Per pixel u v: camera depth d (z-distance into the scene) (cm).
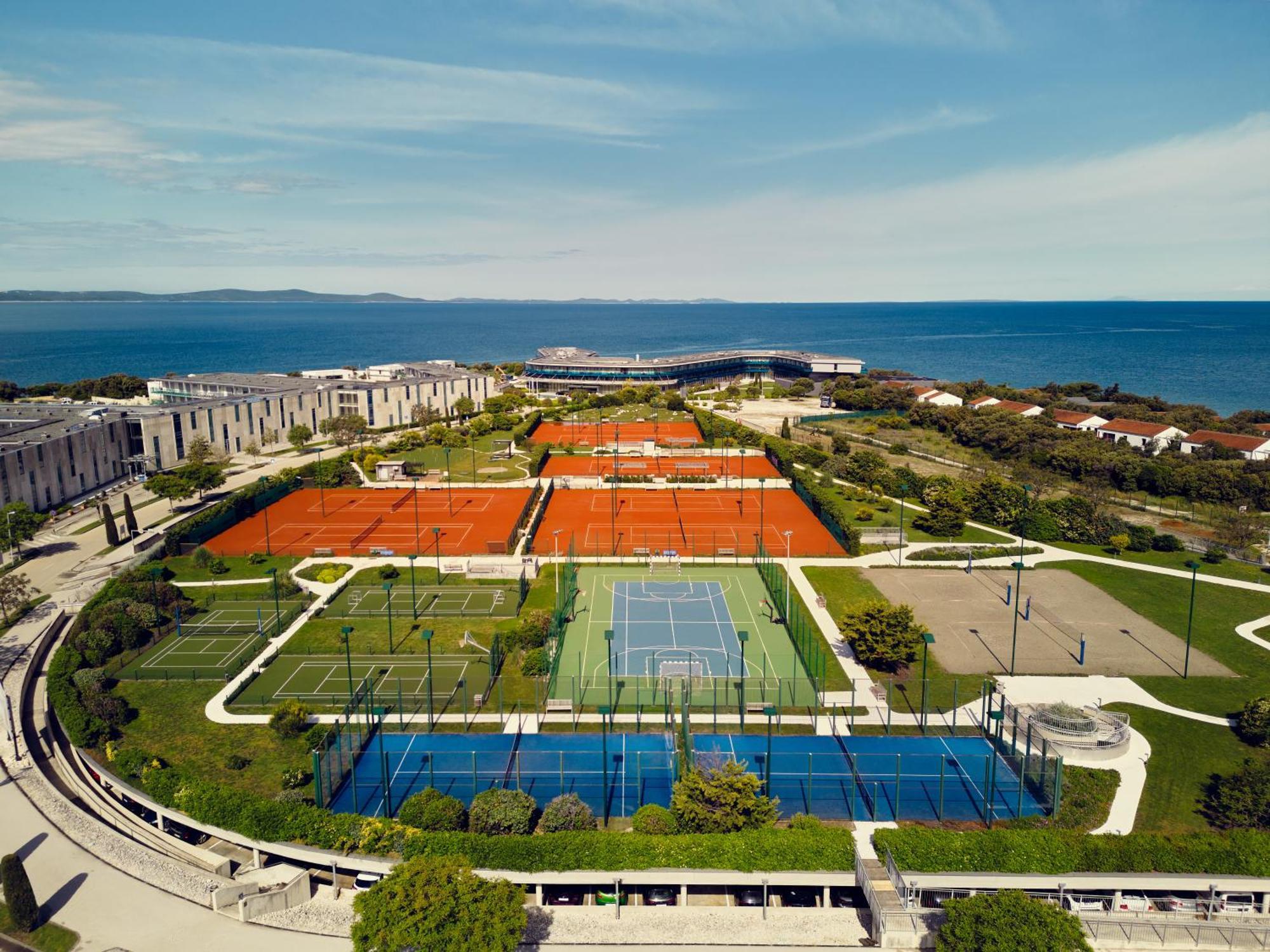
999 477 16450
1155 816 6725
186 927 5484
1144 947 5328
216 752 7644
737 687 8912
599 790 7088
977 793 7000
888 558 13325
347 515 16025
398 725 8144
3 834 6406
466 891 4994
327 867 6053
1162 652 9850
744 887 6031
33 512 13850
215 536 14550
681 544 14188
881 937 5288
